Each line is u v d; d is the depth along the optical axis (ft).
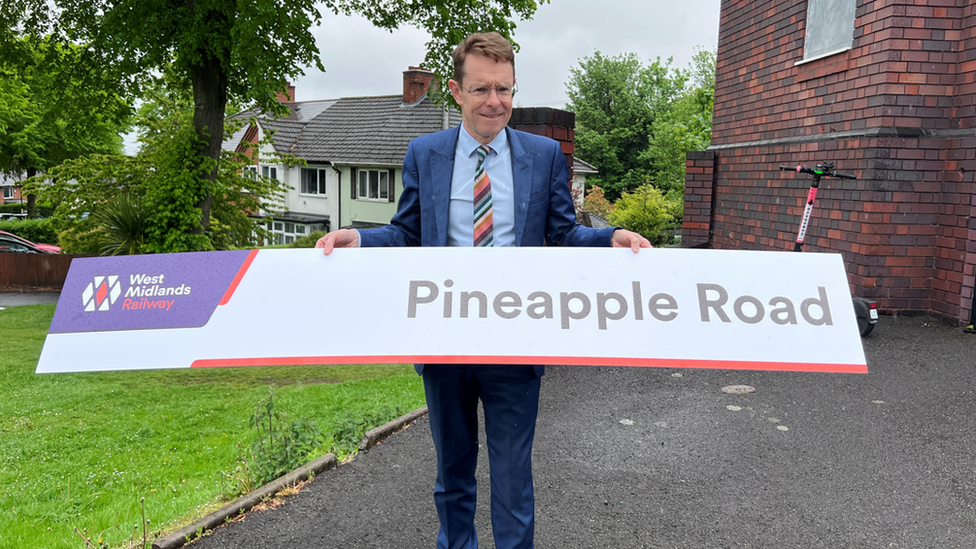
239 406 21.80
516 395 6.51
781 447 11.98
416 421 14.10
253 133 122.21
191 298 6.18
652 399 14.92
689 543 8.78
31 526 11.53
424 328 6.00
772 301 6.01
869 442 12.10
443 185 6.54
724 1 32.63
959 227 20.53
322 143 117.50
